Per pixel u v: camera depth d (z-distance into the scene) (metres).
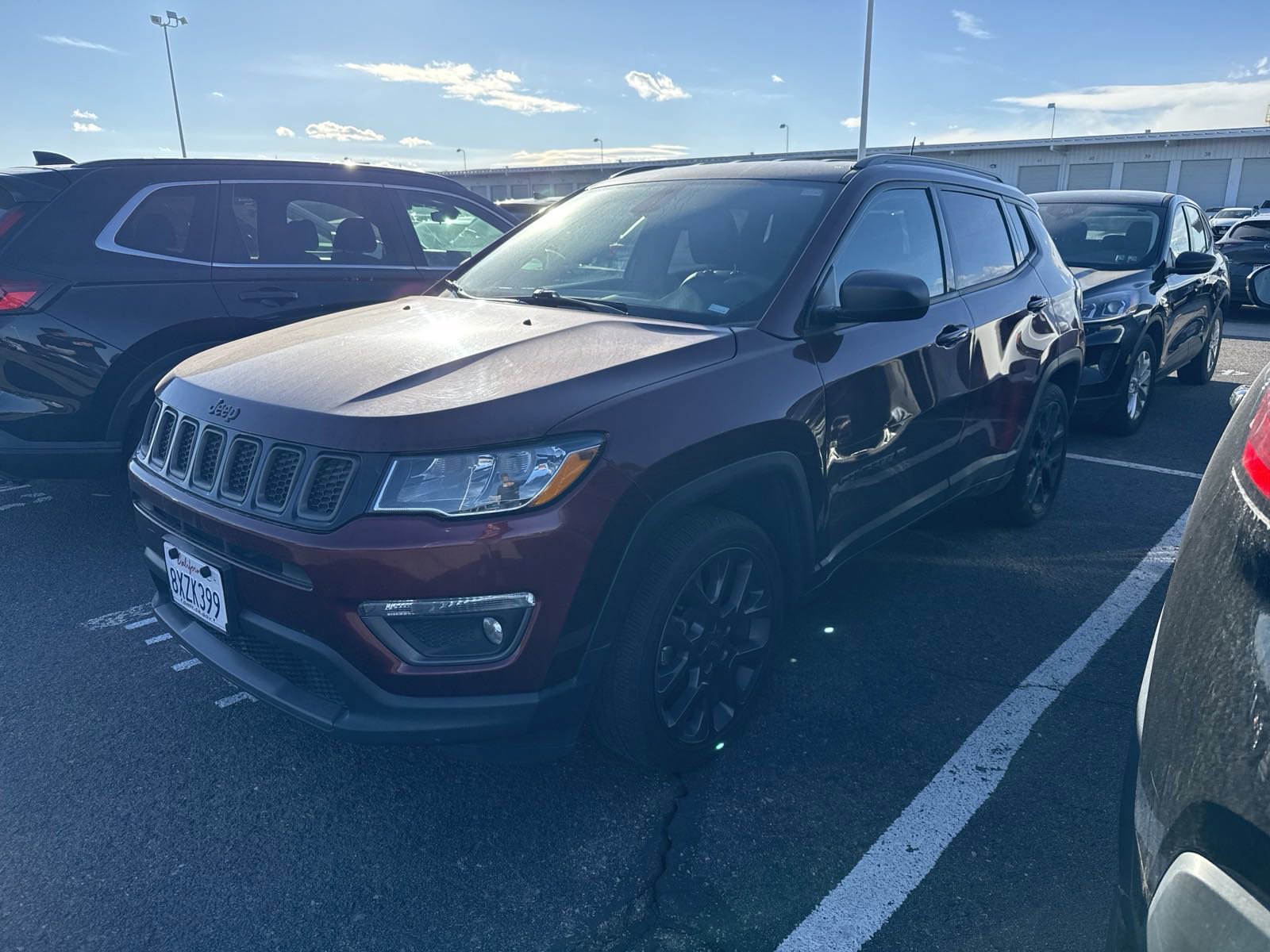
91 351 4.09
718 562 2.50
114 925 2.09
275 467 2.19
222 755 2.75
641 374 2.31
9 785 2.60
